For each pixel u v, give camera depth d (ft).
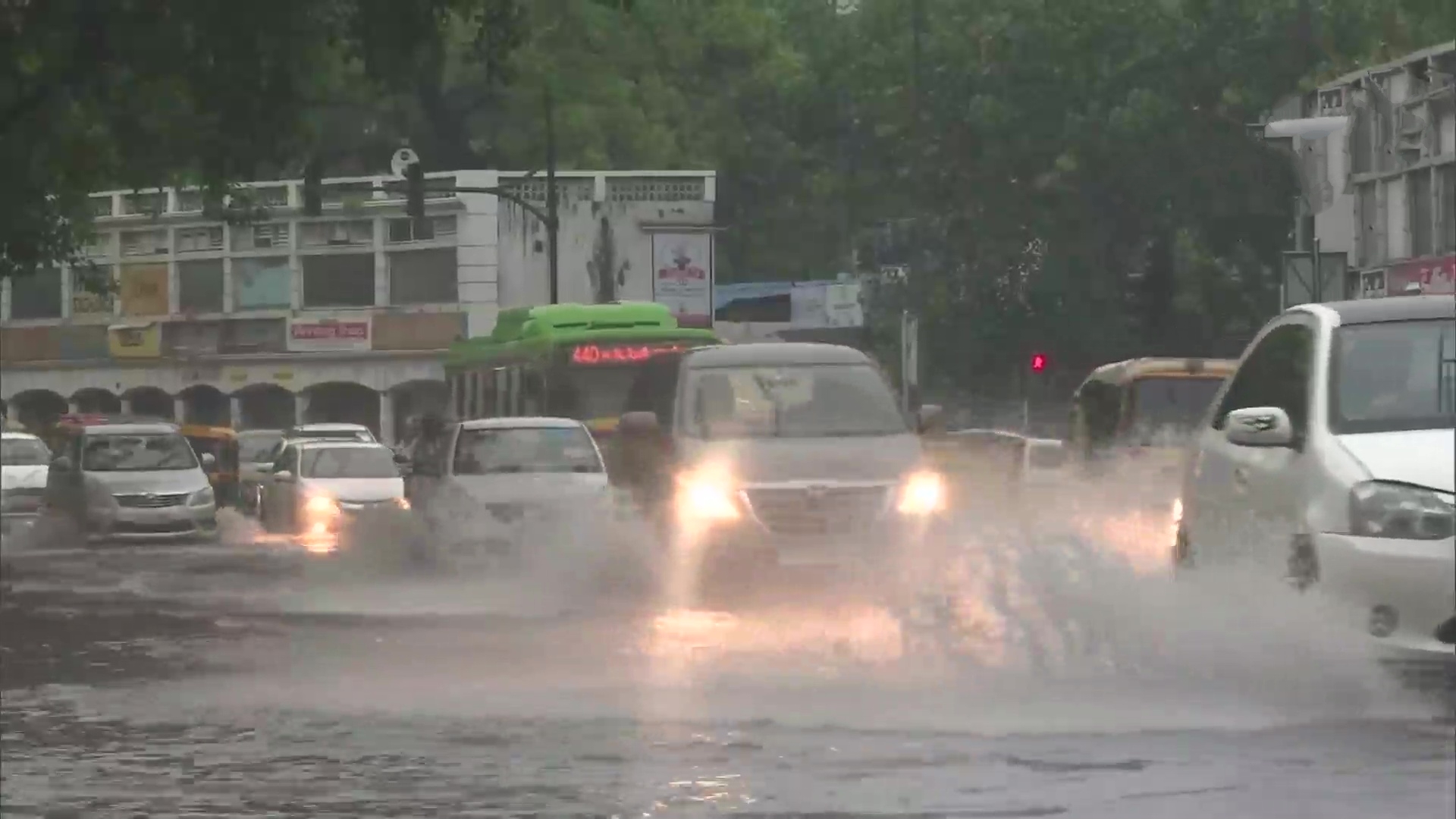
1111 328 555.28
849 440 179.73
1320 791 81.56
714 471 172.96
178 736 103.76
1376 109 422.00
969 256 582.35
